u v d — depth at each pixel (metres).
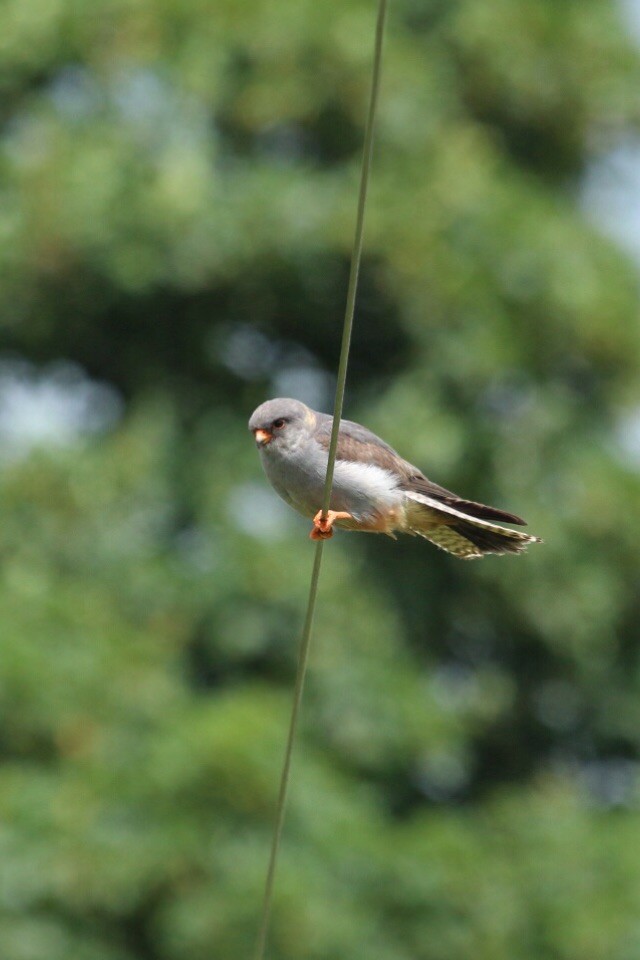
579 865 16.25
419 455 17.48
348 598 17.17
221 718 15.08
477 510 8.40
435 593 18.42
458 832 16.30
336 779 16.00
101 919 14.62
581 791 19.16
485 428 17.86
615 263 18.95
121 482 17.48
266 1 18.00
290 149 18.36
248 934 14.23
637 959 15.23
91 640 15.73
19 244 17.48
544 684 19.31
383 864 15.27
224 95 17.84
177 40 18.20
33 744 15.05
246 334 18.75
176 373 18.59
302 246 17.53
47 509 17.27
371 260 17.80
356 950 14.51
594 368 18.72
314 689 16.73
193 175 17.36
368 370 19.08
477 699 18.81
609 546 18.38
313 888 14.48
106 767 14.88
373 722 16.78
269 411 8.38
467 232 17.95
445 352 17.70
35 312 18.06
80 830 14.40
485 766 19.53
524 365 18.02
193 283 17.55
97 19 18.23
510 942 15.65
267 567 16.89
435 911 15.39
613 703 19.25
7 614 15.62
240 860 14.48
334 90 17.78
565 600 18.16
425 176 18.06
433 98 18.59
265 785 14.70
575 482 18.00
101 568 17.09
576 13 20.22
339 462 8.31
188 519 17.95
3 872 14.14
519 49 19.44
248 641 16.78
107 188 17.41
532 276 18.00
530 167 20.38
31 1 18.36
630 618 19.12
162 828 14.51
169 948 14.30
